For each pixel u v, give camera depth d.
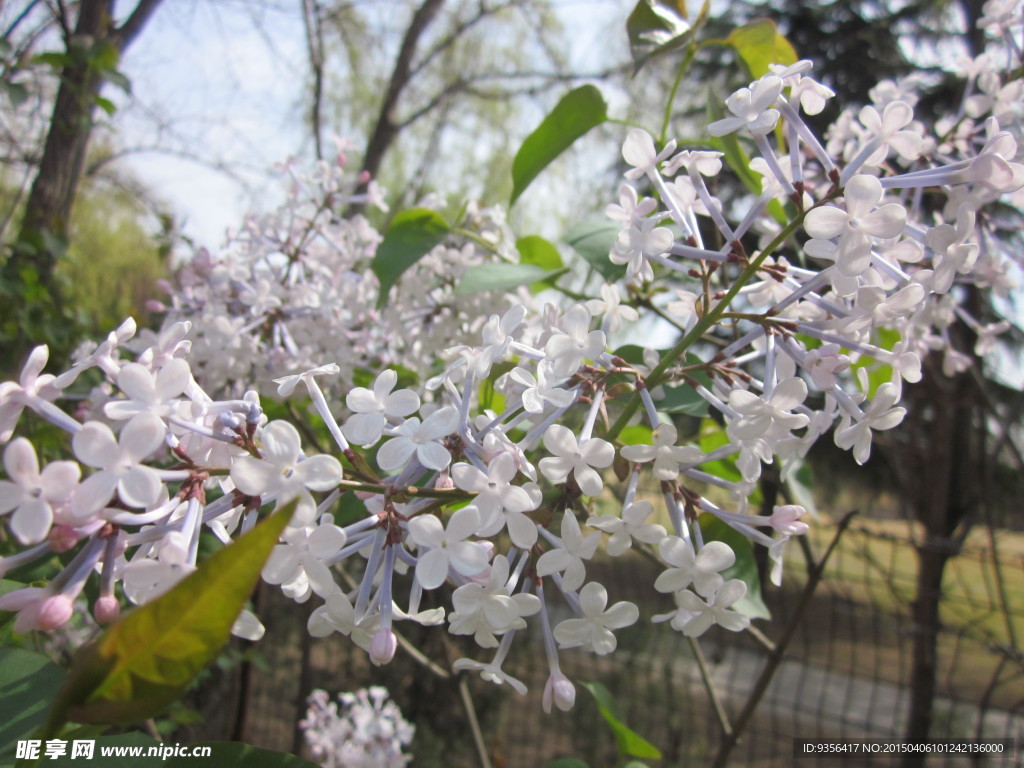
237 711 0.49
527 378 0.14
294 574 0.12
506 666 0.67
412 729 0.46
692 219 0.17
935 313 0.23
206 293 0.29
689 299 0.20
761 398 0.15
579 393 0.16
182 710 0.40
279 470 0.12
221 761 0.13
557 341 0.14
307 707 0.55
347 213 0.44
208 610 0.09
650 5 0.23
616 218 0.17
